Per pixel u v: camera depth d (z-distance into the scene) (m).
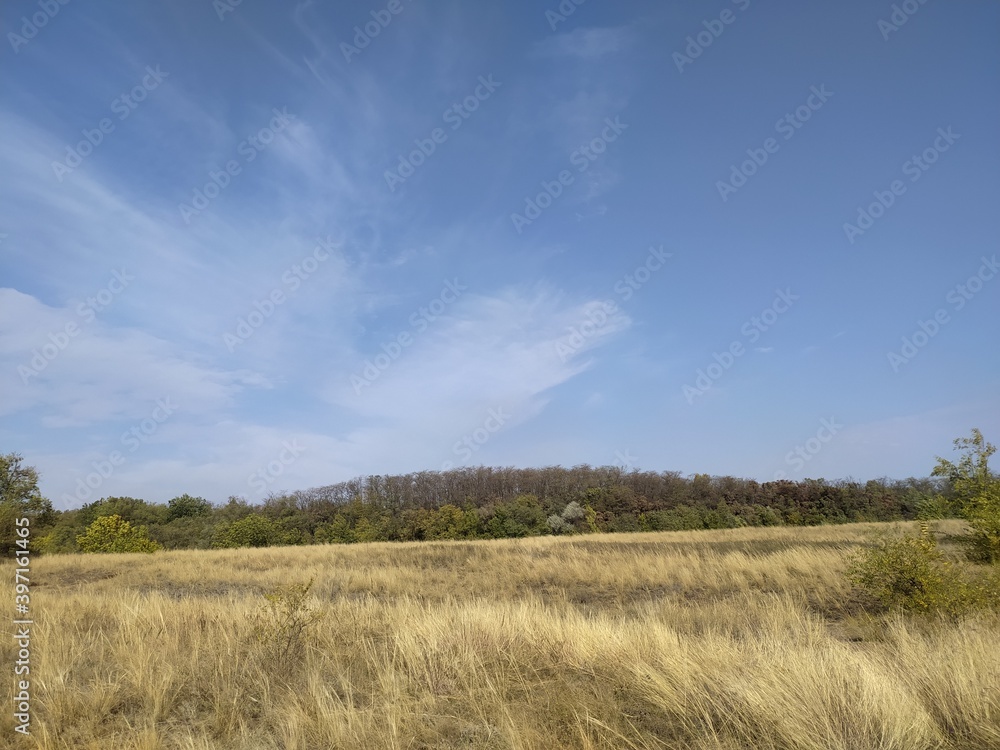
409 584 14.57
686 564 15.39
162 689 5.24
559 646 6.56
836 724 4.06
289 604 7.47
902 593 8.78
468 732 4.46
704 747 3.89
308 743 4.32
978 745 3.93
